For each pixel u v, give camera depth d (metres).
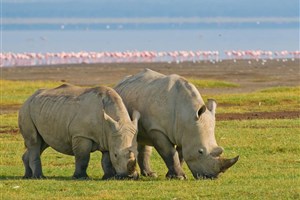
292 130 85.19
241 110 106.25
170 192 54.41
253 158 69.88
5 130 91.44
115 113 59.94
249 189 54.56
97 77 179.25
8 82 150.25
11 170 67.44
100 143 60.75
